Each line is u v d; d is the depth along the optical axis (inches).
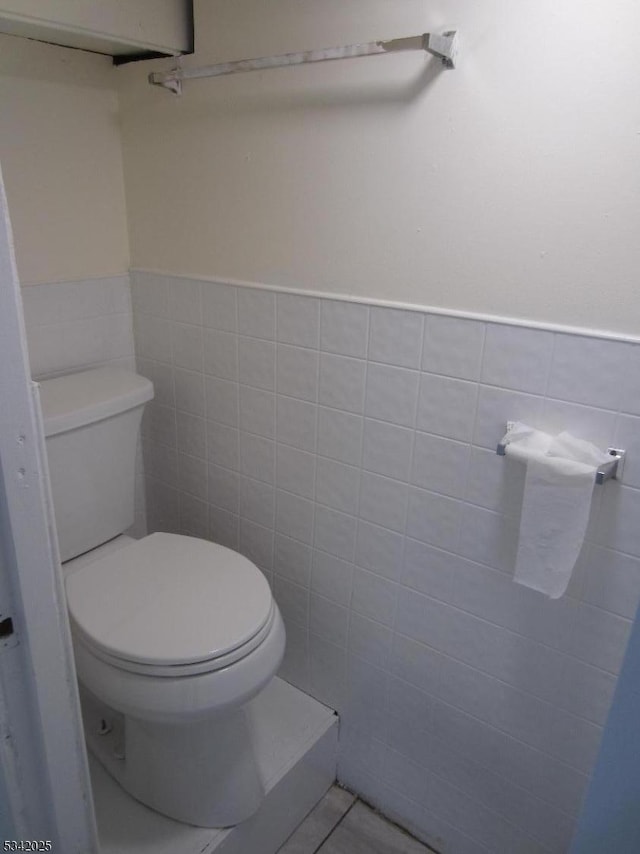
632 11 33.1
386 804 59.7
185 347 62.4
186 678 43.3
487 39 37.8
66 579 50.5
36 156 55.5
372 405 49.9
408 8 40.5
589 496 37.7
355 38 43.4
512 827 51.6
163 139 57.4
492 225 40.6
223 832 49.8
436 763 55.0
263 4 47.2
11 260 18.1
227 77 50.8
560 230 38.2
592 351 38.7
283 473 58.1
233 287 56.1
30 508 20.6
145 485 72.6
